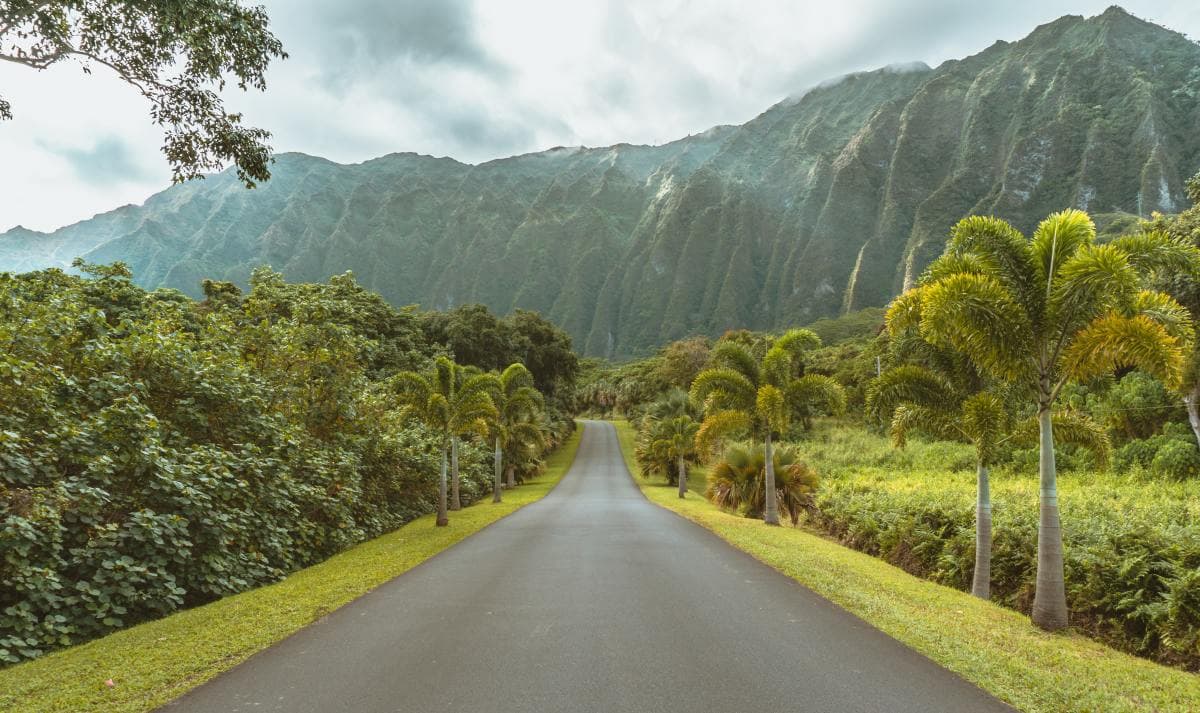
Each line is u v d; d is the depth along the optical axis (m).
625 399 103.81
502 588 9.40
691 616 7.64
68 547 8.92
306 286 47.16
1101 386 11.99
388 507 23.11
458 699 4.98
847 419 61.62
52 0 8.99
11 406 9.43
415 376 21.09
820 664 5.84
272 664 5.89
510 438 40.94
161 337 12.99
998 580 13.59
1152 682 6.11
